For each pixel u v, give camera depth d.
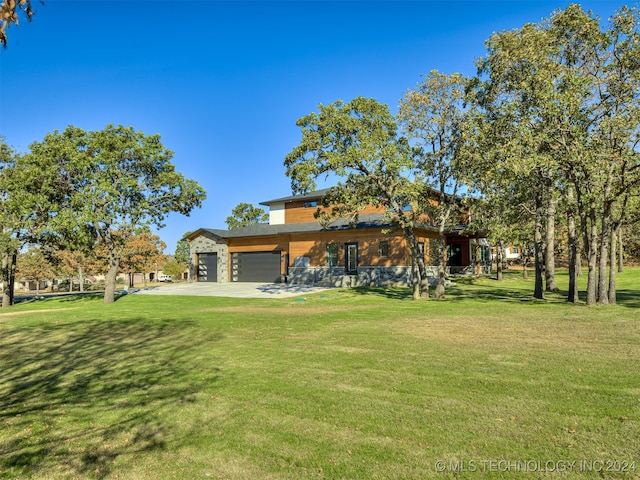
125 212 23.14
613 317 12.48
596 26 15.16
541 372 6.85
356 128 18.11
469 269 33.34
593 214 15.57
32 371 8.35
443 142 19.59
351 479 3.81
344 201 19.66
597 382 6.23
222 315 15.70
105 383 7.21
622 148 14.30
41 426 5.36
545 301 17.66
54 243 24.92
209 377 7.26
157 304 21.14
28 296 33.75
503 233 22.92
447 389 6.14
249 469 4.07
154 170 23.92
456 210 21.42
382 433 4.74
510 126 16.28
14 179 22.00
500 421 4.94
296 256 30.98
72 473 4.14
